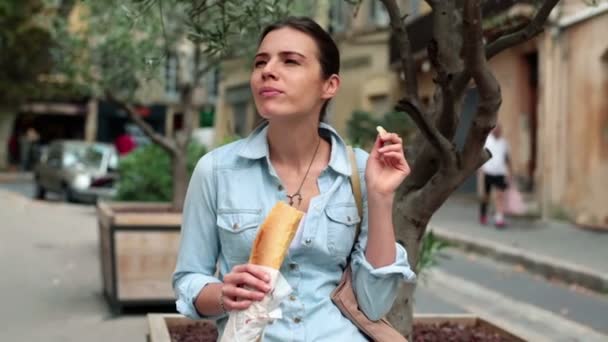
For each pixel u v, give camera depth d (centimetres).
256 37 463
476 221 1462
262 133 254
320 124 258
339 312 248
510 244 1159
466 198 1895
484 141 332
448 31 369
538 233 1291
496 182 1367
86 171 2003
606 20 1318
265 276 221
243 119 3009
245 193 247
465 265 1083
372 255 243
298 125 249
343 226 246
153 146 1202
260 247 226
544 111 1485
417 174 370
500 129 1375
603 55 1330
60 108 4047
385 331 248
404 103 331
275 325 240
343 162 252
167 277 702
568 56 1426
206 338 432
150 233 699
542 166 1485
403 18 349
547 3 337
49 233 1261
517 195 1372
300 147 252
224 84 3180
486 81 312
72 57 953
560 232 1305
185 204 257
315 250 243
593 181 1354
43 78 2847
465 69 315
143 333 641
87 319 685
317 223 244
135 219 696
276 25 249
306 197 249
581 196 1384
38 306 734
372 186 242
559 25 1434
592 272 924
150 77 473
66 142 2161
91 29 935
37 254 1041
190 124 924
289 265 244
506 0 607
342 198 249
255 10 372
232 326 224
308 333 240
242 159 251
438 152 342
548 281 977
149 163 1179
